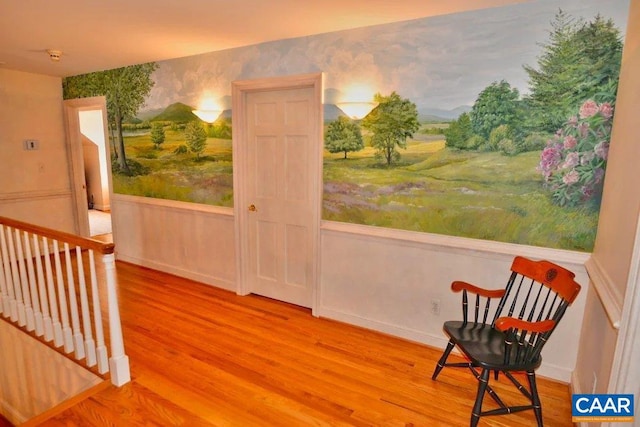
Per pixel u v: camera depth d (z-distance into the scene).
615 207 1.80
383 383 2.36
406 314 2.87
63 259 4.81
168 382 2.35
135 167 4.39
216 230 3.85
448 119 2.54
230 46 3.33
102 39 3.13
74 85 4.77
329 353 2.69
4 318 3.19
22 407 3.30
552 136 2.24
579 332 2.29
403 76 2.65
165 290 3.84
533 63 2.24
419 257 2.75
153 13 2.50
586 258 2.21
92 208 7.98
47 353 2.89
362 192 2.93
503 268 2.47
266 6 2.36
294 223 3.41
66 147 5.04
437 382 2.38
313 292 3.27
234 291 3.82
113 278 2.28
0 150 4.48
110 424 2.00
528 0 2.21
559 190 2.25
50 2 2.32
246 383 2.35
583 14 2.08
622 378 1.41
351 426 2.00
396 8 2.37
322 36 2.92
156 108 4.07
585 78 2.12
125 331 2.98
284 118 3.32
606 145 2.09
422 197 2.70
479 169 2.48
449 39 2.47
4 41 3.18
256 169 3.55
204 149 3.79
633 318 1.35
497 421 2.05
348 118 2.91
